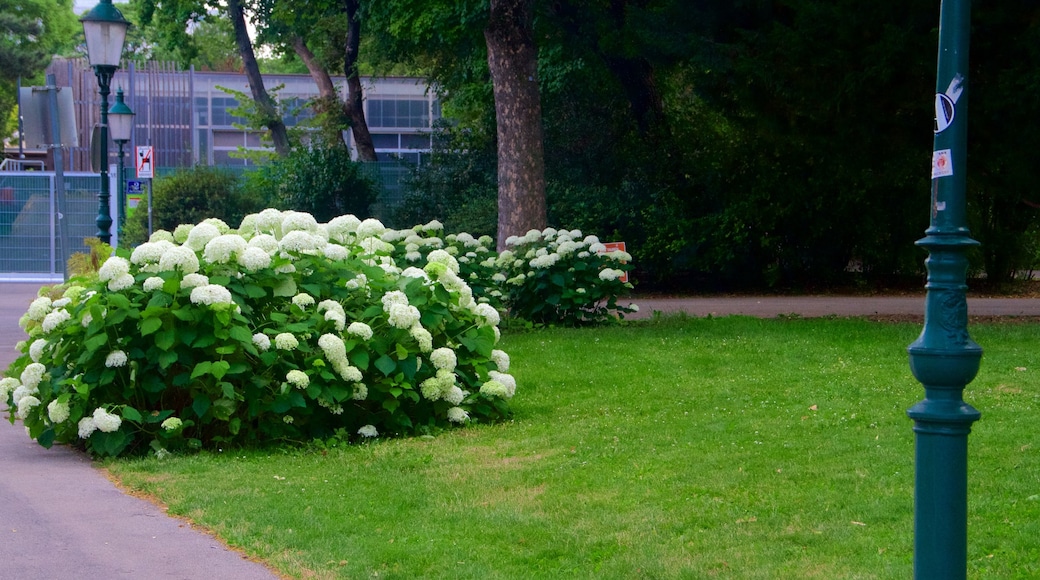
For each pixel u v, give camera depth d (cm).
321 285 870
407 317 847
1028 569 493
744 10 1650
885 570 489
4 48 4625
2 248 2905
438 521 597
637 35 1778
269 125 3522
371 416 865
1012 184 1558
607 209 2389
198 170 2981
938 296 408
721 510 603
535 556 530
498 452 781
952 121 408
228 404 785
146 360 785
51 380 805
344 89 4616
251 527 588
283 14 3281
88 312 780
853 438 780
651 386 1065
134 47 6106
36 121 1388
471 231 2498
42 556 545
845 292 2381
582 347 1356
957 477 402
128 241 2492
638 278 2459
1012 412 859
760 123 1714
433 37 2614
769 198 2286
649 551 529
